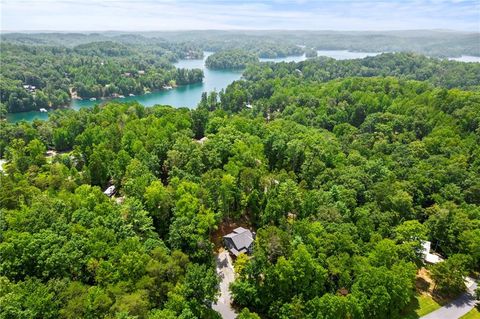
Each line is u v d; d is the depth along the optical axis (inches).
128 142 4539.9
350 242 2743.6
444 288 2792.8
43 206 2684.5
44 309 1900.8
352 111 6919.3
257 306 2495.1
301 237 2807.6
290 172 3991.1
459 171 3971.5
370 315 2410.2
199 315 2181.3
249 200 3452.3
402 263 2640.3
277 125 5693.9
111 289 2097.7
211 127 5265.8
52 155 5270.7
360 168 4077.3
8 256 2192.4
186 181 3299.7
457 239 3134.8
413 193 3735.2
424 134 5561.0
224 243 3139.8
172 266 2322.8
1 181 3272.6
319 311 2306.8
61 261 2194.9
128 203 2942.9
